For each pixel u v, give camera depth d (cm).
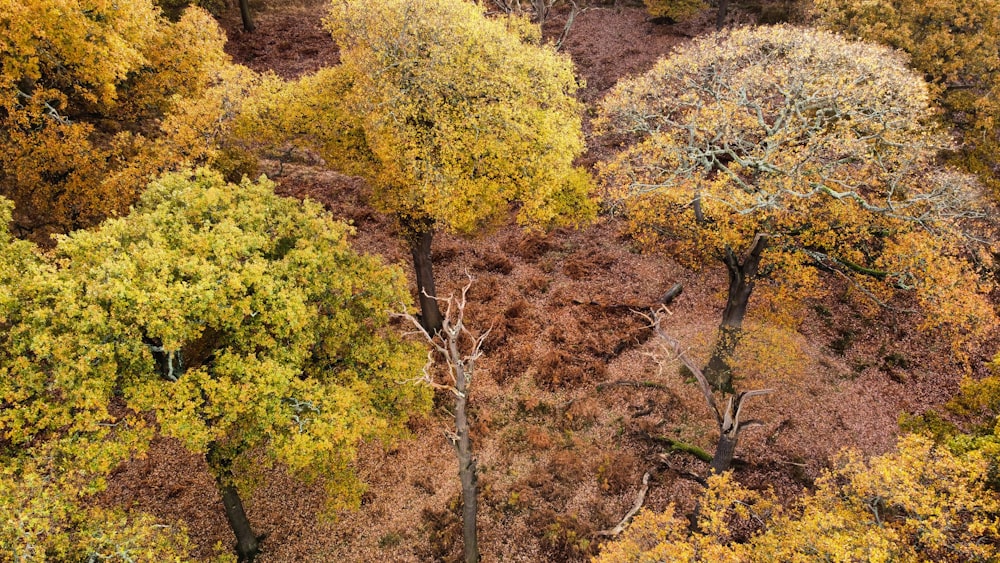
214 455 1350
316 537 1675
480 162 1738
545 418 1992
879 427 1930
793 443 1880
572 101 1945
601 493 1752
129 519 1681
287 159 3259
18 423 1027
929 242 1593
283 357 1241
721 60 1944
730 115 1758
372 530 1688
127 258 1113
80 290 1072
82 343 1003
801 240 1831
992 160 2059
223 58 2316
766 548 1088
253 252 1305
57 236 1179
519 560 1588
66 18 1650
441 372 2152
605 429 1950
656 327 1500
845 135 1549
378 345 1508
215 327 1183
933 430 1413
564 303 2434
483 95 1775
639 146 1870
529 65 1808
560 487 1766
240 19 4316
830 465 1802
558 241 2812
